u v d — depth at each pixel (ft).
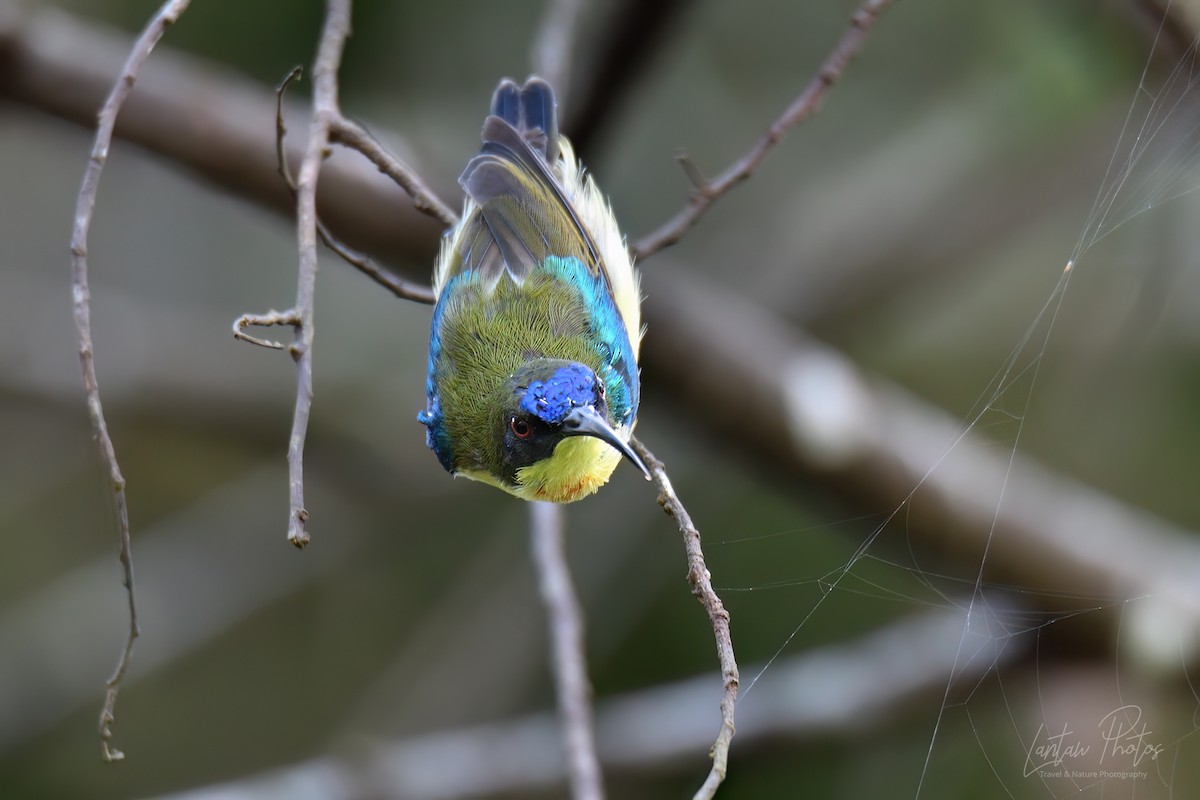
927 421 35.12
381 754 35.58
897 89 46.34
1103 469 41.81
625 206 45.83
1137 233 33.60
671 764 36.35
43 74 32.45
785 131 23.35
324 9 38.58
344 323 47.37
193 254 47.78
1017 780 34.91
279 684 48.03
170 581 48.11
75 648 46.75
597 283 25.02
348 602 48.44
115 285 47.32
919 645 35.37
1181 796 31.83
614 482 44.19
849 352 45.16
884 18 45.03
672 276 34.32
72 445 50.72
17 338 45.75
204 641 47.29
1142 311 35.96
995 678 34.14
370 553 48.24
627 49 29.25
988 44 42.93
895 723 35.19
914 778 36.88
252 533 48.70
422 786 35.42
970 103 45.01
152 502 51.01
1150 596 33.14
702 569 17.42
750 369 33.68
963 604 34.68
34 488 50.39
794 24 45.75
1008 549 33.68
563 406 22.07
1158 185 27.14
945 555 34.37
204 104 32.17
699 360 33.76
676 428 36.83
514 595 44.88
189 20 38.73
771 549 40.65
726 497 42.34
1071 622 33.42
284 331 46.78
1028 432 42.80
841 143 46.83
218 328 46.96
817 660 36.68
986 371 44.68
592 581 43.39
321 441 46.29
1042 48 39.78
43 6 37.27
